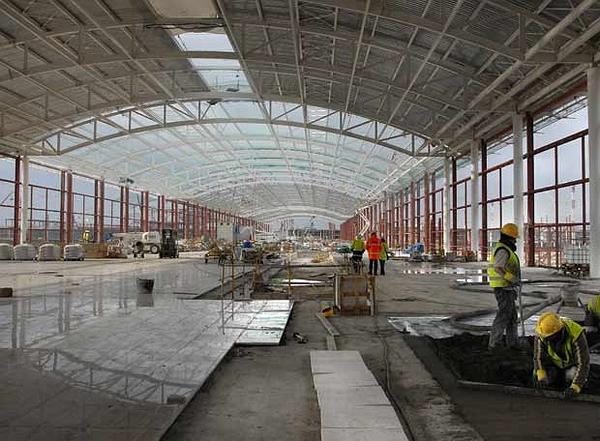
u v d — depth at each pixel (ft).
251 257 106.83
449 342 27.14
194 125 125.90
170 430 15.29
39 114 106.83
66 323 32.22
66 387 18.74
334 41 78.74
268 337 27.91
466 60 75.97
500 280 25.35
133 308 38.91
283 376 21.13
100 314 35.91
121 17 72.13
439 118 106.63
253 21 70.95
